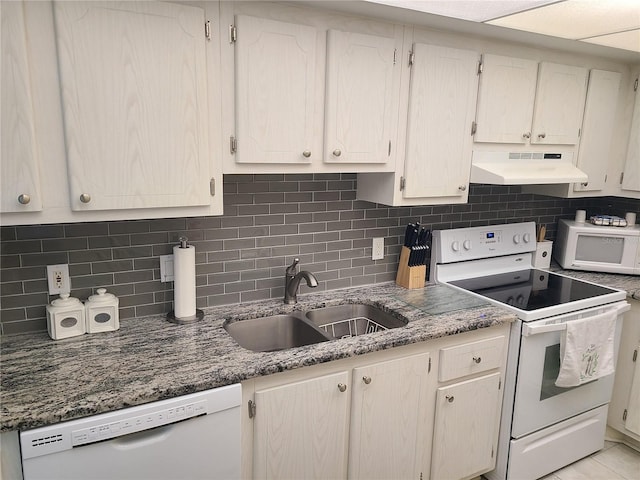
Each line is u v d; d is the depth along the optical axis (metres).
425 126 2.06
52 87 1.34
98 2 1.35
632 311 2.50
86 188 1.42
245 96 1.64
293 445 1.68
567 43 2.21
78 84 1.36
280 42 1.66
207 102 1.58
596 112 2.58
